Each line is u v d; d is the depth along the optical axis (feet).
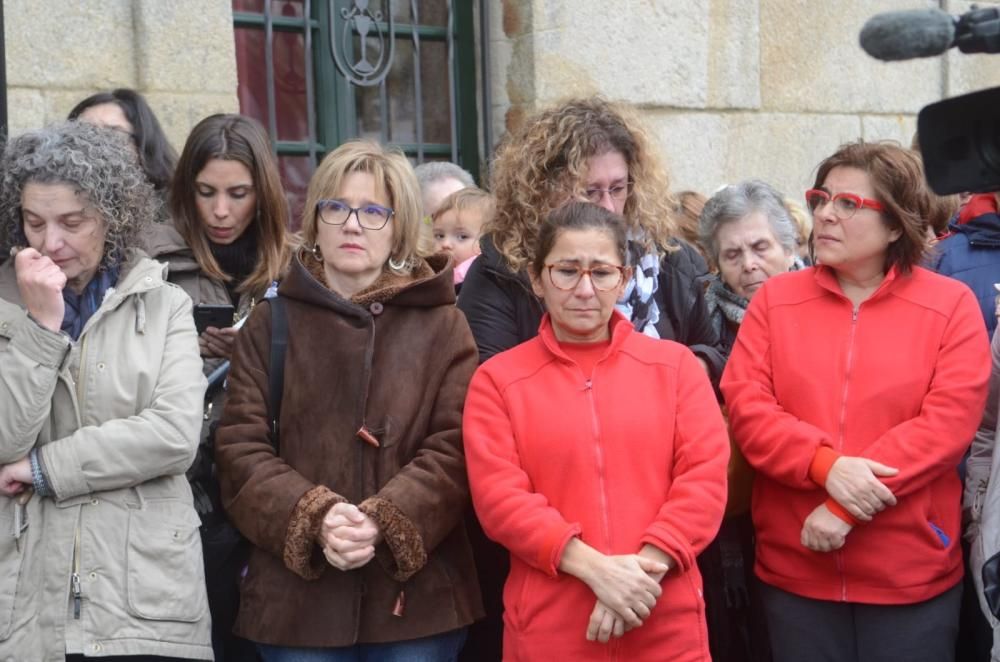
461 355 9.55
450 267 9.77
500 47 16.58
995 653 9.13
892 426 9.59
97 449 8.57
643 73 17.03
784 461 9.59
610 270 9.17
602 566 8.55
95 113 11.85
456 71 16.60
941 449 9.40
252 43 15.39
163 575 8.73
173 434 8.77
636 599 8.45
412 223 9.76
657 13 17.07
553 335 9.47
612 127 10.24
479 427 9.14
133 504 8.75
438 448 9.25
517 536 8.79
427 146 16.42
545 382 9.23
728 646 10.48
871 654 9.58
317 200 9.64
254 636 9.15
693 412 9.15
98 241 9.01
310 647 9.04
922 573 9.53
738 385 10.00
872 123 18.95
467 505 9.48
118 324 8.98
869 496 9.23
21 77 13.21
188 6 14.05
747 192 11.80
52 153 8.84
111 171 9.04
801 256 13.99
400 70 16.26
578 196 10.06
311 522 8.81
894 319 9.78
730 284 11.85
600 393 9.14
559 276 9.18
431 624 9.13
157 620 8.63
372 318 9.42
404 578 8.95
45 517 8.63
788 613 9.78
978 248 11.73
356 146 9.80
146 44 13.83
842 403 9.68
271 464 9.12
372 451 9.21
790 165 18.34
